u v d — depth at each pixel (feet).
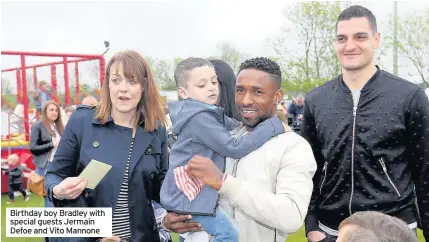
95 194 8.21
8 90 42.22
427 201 8.37
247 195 6.54
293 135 7.13
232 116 8.97
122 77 8.14
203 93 7.99
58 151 8.50
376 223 4.25
